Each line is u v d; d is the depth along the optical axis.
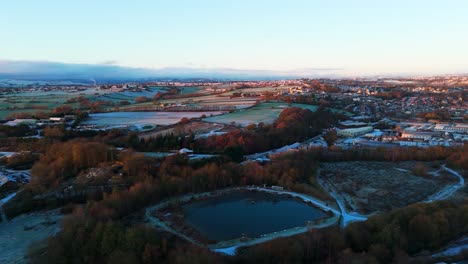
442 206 135.38
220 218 145.50
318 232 119.19
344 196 169.38
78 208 138.75
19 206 152.50
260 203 162.75
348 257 103.31
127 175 186.75
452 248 117.75
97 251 108.50
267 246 109.94
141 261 104.62
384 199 165.12
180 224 138.88
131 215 147.00
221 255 110.25
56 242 111.94
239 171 194.88
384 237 114.06
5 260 110.81
